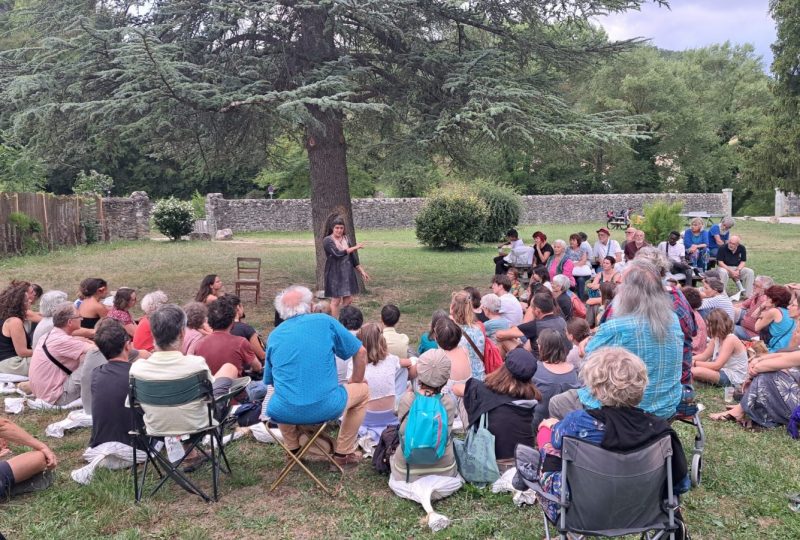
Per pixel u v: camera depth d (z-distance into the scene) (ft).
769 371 17.34
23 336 20.74
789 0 86.69
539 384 14.49
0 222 59.06
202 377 13.07
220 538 12.14
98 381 14.79
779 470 14.76
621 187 158.61
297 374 13.48
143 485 13.55
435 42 40.96
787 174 92.48
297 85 33.19
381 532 12.16
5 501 13.39
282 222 107.24
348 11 32.42
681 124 149.18
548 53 39.19
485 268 54.44
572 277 32.78
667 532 9.58
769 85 93.50
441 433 13.16
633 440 9.12
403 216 112.68
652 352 11.18
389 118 40.06
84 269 52.47
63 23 31.96
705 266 42.22
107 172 116.98
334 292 30.01
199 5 31.35
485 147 39.65
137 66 26.53
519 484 11.39
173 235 86.33
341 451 15.14
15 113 28.66
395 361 16.70
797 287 21.84
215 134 36.78
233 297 19.93
